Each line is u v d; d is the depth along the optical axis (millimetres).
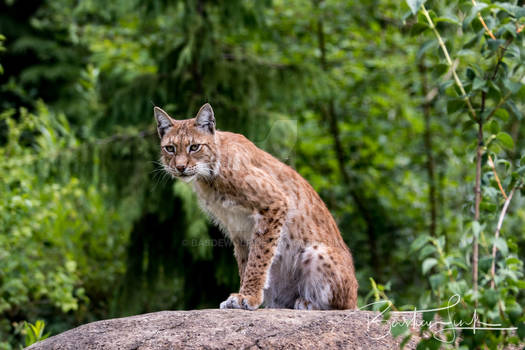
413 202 17750
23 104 21578
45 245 12961
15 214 10539
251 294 6742
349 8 16859
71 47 22625
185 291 12922
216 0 13133
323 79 13320
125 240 14227
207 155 6926
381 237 17172
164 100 12641
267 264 6863
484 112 5035
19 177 10992
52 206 12250
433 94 16547
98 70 14633
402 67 16891
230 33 14797
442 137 17609
